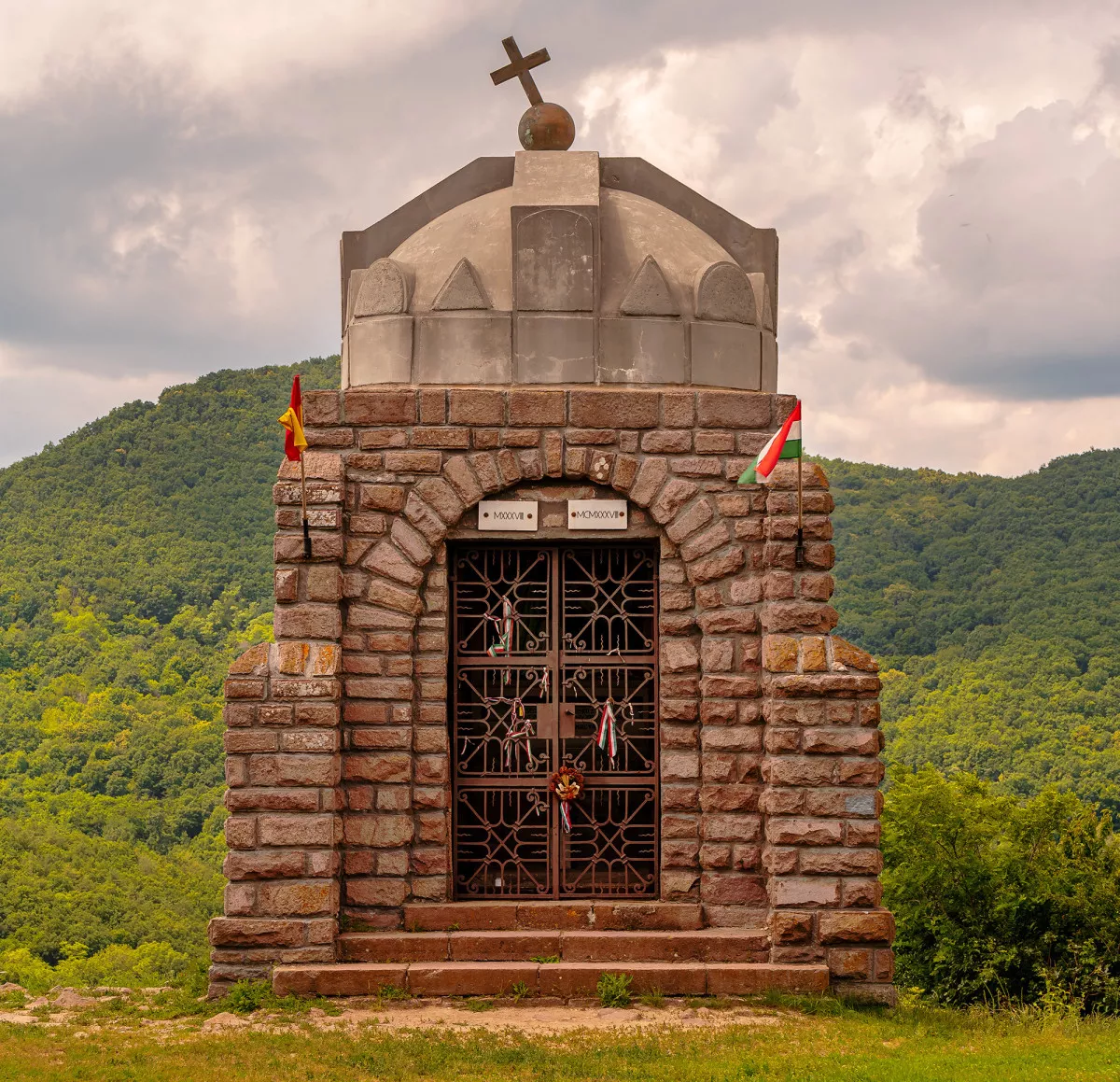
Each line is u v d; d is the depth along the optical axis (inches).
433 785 503.5
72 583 3641.7
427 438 507.8
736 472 507.5
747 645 502.6
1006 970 612.7
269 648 486.0
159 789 2566.4
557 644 519.2
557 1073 371.9
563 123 576.7
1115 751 1545.3
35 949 1664.6
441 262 534.3
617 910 495.2
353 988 466.3
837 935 476.4
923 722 1798.7
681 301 525.0
